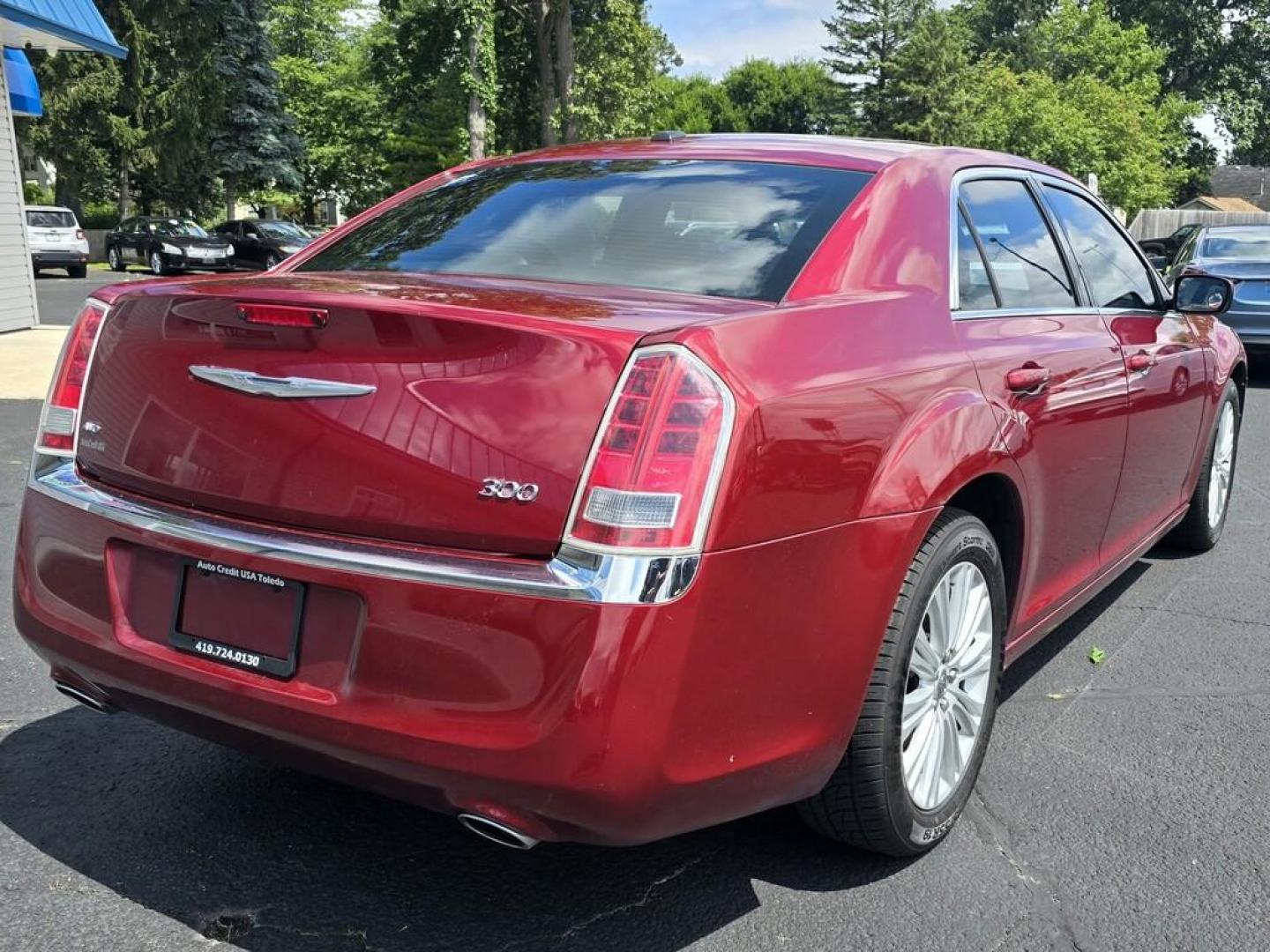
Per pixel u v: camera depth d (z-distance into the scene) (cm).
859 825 262
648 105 4306
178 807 298
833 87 6431
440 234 313
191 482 238
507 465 207
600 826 206
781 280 262
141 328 252
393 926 248
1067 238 387
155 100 3519
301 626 224
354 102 5119
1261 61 6031
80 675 259
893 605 246
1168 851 287
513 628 202
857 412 238
